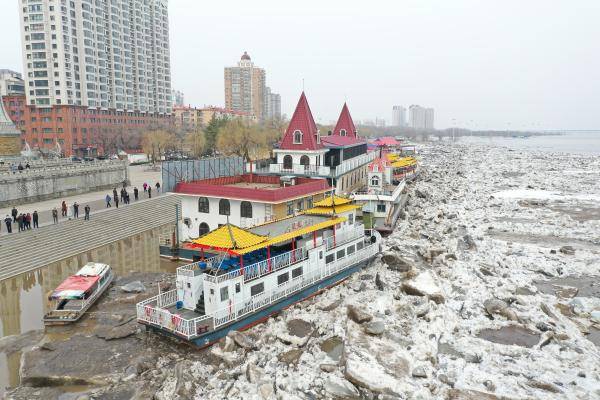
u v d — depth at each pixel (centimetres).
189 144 14075
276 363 2355
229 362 2377
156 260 4438
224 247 2619
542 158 17425
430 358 2378
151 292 3466
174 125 18425
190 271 2742
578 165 14188
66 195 6675
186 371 2266
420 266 3903
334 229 3475
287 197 4238
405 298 3159
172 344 2589
